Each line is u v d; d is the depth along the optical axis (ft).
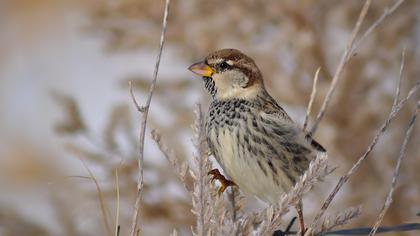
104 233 32.96
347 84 38.06
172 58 42.01
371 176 37.91
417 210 37.52
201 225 16.55
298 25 39.24
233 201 20.27
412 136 38.34
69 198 32.63
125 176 34.81
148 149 40.16
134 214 17.62
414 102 38.70
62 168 44.11
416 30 39.91
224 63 25.72
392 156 38.17
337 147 38.06
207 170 16.63
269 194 24.95
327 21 39.81
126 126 35.09
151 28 40.70
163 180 35.29
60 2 52.80
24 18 52.42
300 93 38.60
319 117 22.82
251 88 25.59
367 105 38.45
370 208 37.42
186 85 39.09
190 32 40.09
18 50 52.31
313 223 17.70
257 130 24.59
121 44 41.27
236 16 39.22
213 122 25.36
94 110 51.03
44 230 34.96
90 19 41.29
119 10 40.42
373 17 39.81
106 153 34.73
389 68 39.40
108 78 53.16
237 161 24.77
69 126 35.09
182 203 35.22
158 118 39.42
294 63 39.17
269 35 39.81
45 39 53.01
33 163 43.65
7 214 35.06
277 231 21.09
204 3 39.81
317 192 36.17
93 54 53.98
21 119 47.70
